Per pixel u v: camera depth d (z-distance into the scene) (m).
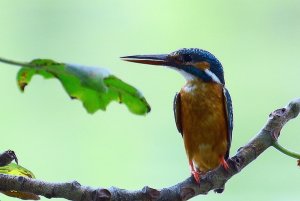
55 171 11.84
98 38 14.00
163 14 14.80
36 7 13.74
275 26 14.09
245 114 12.98
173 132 12.11
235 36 14.42
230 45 14.44
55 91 12.83
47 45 13.76
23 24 13.63
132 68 14.06
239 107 13.09
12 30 13.57
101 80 3.61
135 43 14.30
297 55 13.70
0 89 12.91
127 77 14.02
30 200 4.73
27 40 13.59
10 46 13.49
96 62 13.93
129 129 12.45
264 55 13.70
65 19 13.91
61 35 13.82
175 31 14.73
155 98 13.83
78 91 4.07
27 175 4.79
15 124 12.51
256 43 14.00
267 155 10.37
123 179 11.56
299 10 13.83
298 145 11.87
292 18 13.98
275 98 13.05
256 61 13.80
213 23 14.73
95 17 14.05
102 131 12.50
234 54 14.26
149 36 14.51
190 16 14.88
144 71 14.09
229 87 13.59
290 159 10.22
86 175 11.84
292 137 11.96
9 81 13.02
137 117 12.54
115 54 14.09
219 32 14.62
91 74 3.61
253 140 5.28
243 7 14.55
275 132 5.25
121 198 4.64
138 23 14.38
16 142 12.24
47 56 13.70
